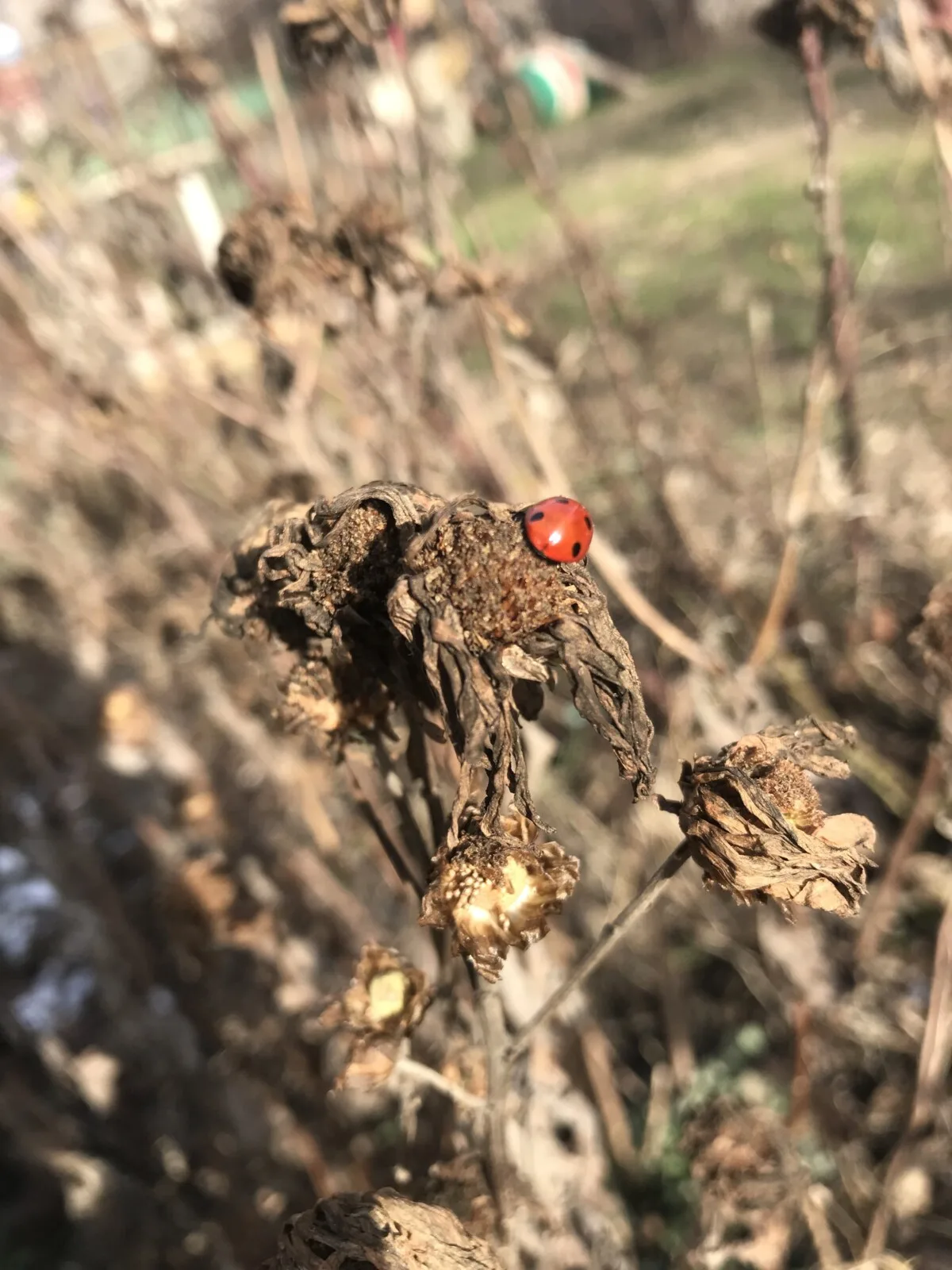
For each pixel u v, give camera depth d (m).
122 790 0.35
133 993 0.30
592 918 0.31
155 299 0.34
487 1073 0.14
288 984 0.25
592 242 0.34
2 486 0.44
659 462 0.31
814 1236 0.20
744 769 0.11
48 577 0.41
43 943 0.37
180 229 0.31
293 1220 0.12
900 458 0.35
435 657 0.10
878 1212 0.22
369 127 0.27
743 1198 0.19
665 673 0.29
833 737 0.12
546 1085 0.22
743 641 0.33
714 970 0.35
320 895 0.29
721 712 0.27
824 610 0.33
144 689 0.38
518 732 0.10
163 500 0.33
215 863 0.25
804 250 0.63
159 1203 0.29
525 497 0.27
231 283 0.21
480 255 0.28
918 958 0.29
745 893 0.11
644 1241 0.27
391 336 0.23
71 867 0.31
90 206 0.32
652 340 0.37
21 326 0.33
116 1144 0.30
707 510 0.36
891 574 0.33
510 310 0.21
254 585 0.13
